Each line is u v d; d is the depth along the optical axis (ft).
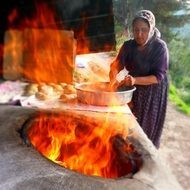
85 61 15.51
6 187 4.64
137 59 10.77
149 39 10.48
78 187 4.64
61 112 7.72
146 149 6.31
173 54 33.01
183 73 32.55
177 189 5.17
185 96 28.78
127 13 32.89
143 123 11.07
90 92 8.68
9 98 8.75
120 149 6.23
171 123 21.11
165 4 32.96
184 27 33.68
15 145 5.72
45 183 4.67
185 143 18.06
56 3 10.49
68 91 9.83
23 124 6.73
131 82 9.42
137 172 5.34
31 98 8.99
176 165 14.97
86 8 11.05
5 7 10.02
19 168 5.01
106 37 11.91
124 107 8.96
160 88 10.87
